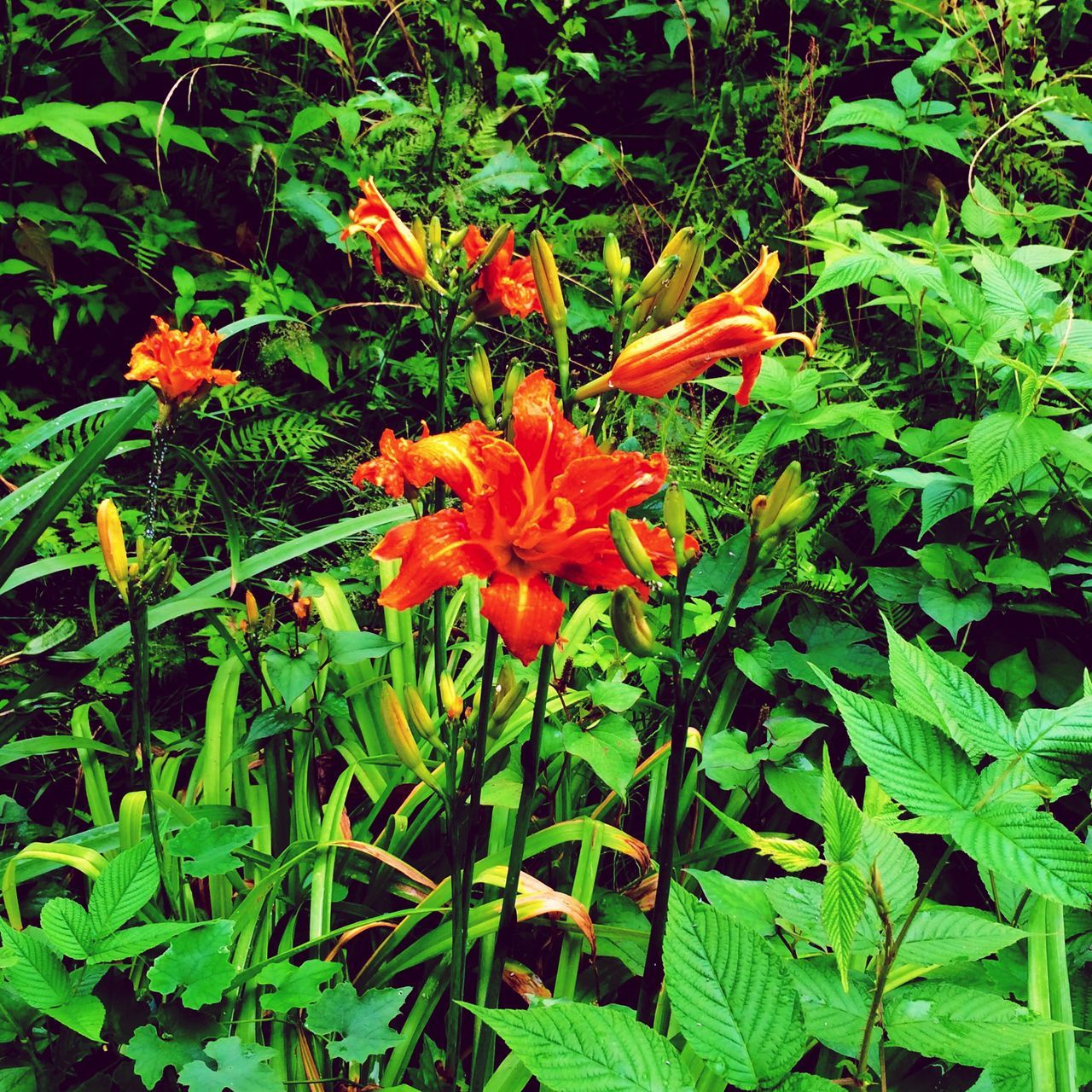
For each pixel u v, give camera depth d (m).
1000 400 1.26
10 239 1.43
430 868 1.08
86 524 1.29
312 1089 0.89
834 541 1.25
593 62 1.74
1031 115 1.53
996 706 0.63
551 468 0.75
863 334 1.65
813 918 0.73
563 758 1.06
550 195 1.81
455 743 0.81
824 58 1.87
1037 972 0.77
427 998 0.96
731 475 1.24
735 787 1.04
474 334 1.60
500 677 0.79
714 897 0.76
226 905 1.01
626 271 0.79
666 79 1.92
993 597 1.19
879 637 1.22
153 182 1.55
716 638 0.75
